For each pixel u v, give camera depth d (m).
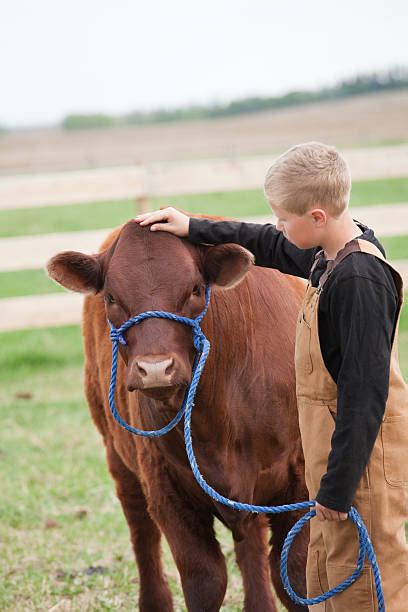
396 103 55.94
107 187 13.41
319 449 4.14
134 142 45.00
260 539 5.98
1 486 9.04
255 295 5.24
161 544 7.24
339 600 4.17
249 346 5.03
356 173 13.83
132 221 4.63
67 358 14.16
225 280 4.62
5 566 7.39
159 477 5.23
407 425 4.08
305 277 4.72
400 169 13.86
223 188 13.62
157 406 4.71
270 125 48.06
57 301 13.03
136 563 6.66
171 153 38.53
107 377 6.11
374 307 3.82
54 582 7.09
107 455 6.73
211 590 5.11
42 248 13.02
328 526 4.15
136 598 6.81
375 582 3.98
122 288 4.43
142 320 4.32
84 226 24.39
